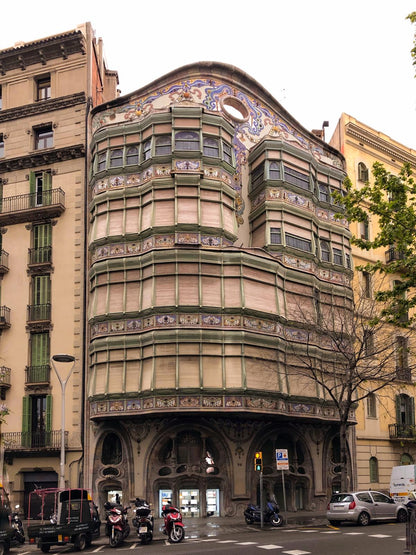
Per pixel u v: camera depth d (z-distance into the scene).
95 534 24.45
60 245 34.62
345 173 39.66
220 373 29.50
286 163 35.31
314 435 34.34
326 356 34.28
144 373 29.73
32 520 31.28
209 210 31.64
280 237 33.91
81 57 36.94
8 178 36.75
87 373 32.25
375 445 38.47
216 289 30.64
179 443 30.94
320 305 35.41
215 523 27.78
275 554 16.39
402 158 45.28
